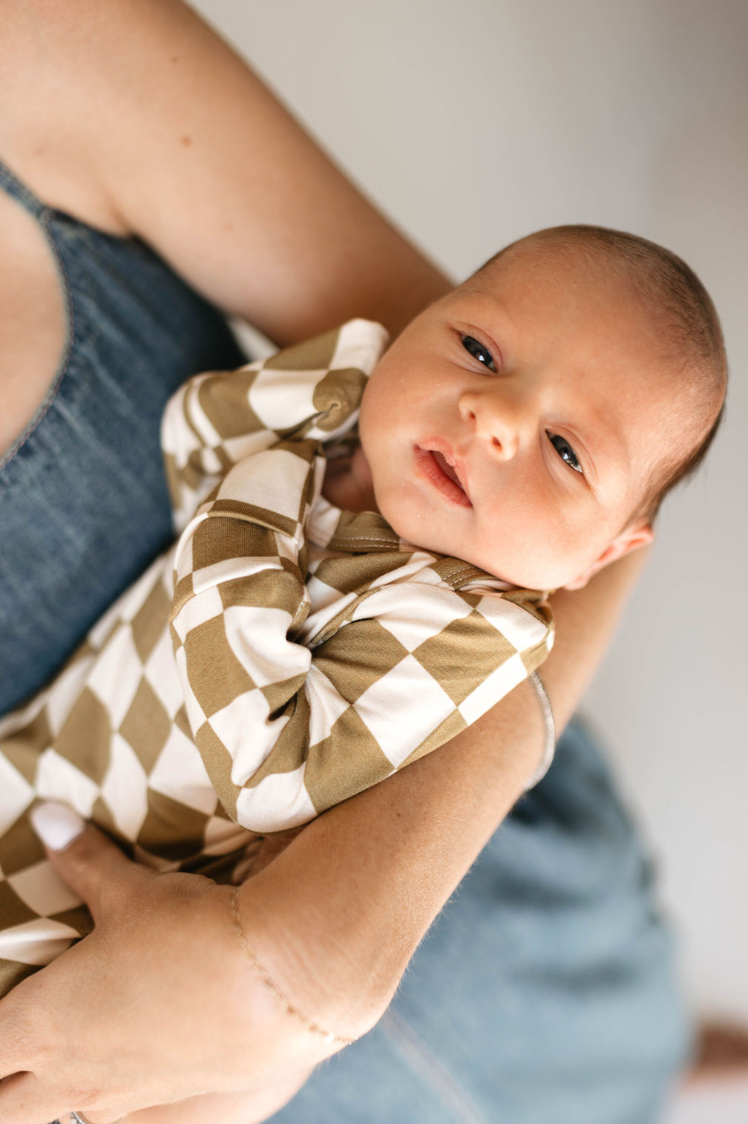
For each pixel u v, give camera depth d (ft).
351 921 1.90
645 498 2.80
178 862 2.68
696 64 4.20
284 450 2.67
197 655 2.29
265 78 4.95
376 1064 3.32
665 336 2.63
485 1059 3.53
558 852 3.95
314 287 3.14
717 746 5.18
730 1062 5.32
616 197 4.68
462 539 2.60
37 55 2.50
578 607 2.92
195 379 2.96
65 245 2.72
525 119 4.68
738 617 4.91
